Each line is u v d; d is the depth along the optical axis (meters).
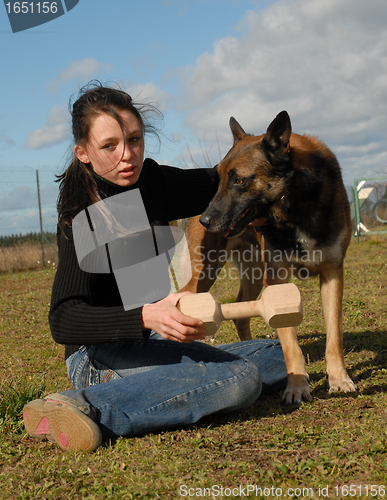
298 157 3.21
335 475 1.61
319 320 4.77
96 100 2.12
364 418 2.15
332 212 3.16
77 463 1.83
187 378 2.15
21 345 4.62
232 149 3.58
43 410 2.04
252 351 2.81
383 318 4.61
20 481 1.72
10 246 13.29
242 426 2.19
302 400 2.57
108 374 2.32
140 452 1.91
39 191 13.45
